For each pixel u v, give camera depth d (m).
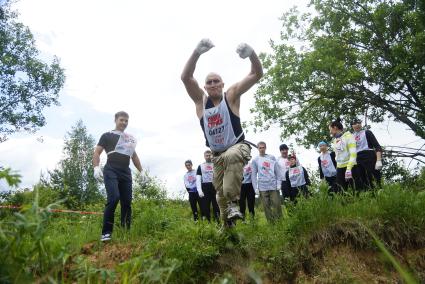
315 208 4.30
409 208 4.28
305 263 3.89
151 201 7.39
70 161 40.03
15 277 1.96
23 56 21.81
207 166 8.81
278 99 15.62
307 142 15.84
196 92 4.25
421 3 14.02
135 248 4.40
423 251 3.95
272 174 7.49
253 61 3.87
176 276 3.65
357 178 6.27
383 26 14.69
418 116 15.02
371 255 3.91
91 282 2.70
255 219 4.93
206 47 3.94
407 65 13.17
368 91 15.08
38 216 1.96
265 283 3.75
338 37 15.81
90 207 8.91
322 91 15.21
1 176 1.97
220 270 3.86
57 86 22.22
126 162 5.65
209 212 8.72
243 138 4.13
